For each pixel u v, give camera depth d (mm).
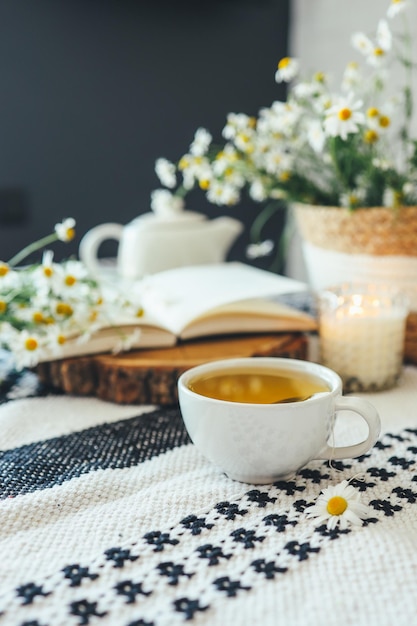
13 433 661
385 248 770
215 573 486
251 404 533
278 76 856
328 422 553
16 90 1327
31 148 1363
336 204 855
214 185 927
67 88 1359
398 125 1088
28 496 552
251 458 549
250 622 452
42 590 473
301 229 854
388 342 727
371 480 578
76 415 696
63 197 1407
